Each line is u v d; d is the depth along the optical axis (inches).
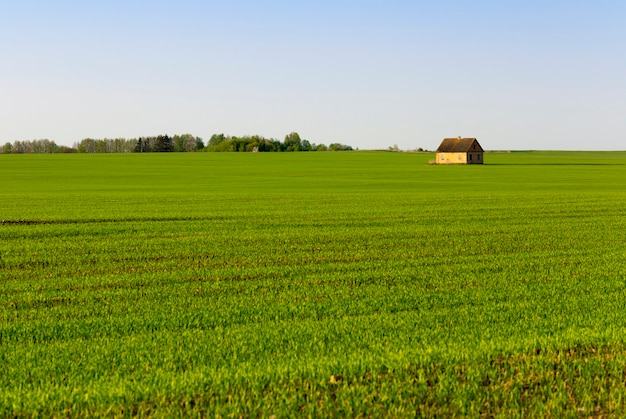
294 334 541.3
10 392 409.1
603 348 497.7
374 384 420.8
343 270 879.1
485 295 707.4
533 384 422.9
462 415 377.1
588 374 430.9
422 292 725.3
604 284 770.2
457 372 446.6
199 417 372.5
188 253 1031.6
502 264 921.5
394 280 801.6
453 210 1713.8
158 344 515.2
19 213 1648.6
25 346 517.0
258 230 1315.2
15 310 646.5
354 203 1932.8
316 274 845.2
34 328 569.6
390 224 1418.6
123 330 565.9
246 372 442.0
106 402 393.1
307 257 994.7
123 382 422.9
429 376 438.6
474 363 458.6
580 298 689.6
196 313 625.0
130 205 1891.0
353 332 547.8
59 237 1214.9
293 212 1672.0
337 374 442.0
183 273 858.8
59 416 374.9
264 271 870.4
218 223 1437.0
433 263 936.3
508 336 534.9
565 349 494.3
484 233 1266.0
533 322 581.0
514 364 461.1
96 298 703.1
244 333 545.0
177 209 1760.6
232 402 393.1
